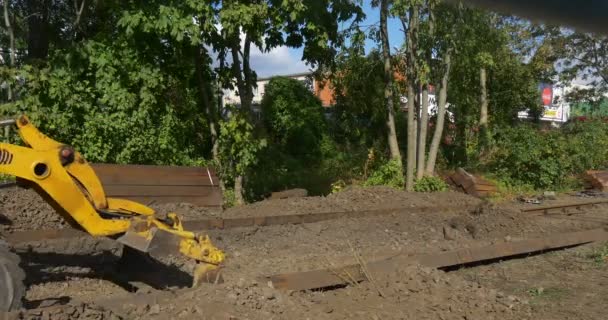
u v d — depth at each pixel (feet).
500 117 85.81
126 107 40.81
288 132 74.23
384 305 22.43
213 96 46.98
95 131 40.47
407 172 56.24
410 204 46.73
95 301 19.52
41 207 32.53
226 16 40.88
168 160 43.45
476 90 77.20
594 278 29.50
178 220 22.04
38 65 42.04
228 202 44.19
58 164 19.33
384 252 31.19
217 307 19.27
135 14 40.47
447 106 77.10
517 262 32.71
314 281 24.26
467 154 74.28
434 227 39.42
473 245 33.94
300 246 33.19
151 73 41.96
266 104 76.38
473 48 58.85
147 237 20.30
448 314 21.88
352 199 46.47
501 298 24.13
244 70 46.88
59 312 17.69
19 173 18.67
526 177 68.64
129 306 19.58
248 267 26.78
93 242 29.07
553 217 48.32
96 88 41.19
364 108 67.36
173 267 25.61
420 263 27.27
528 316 22.61
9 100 41.50
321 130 75.97
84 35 48.19
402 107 72.43
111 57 41.32
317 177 63.52
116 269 25.07
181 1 41.60
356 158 69.56
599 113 102.99
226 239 33.50
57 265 25.88
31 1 52.08
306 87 78.07
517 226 39.63
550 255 34.50
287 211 41.50
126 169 37.55
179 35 40.42
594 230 39.29
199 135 48.08
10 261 17.52
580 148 72.49
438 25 55.47
